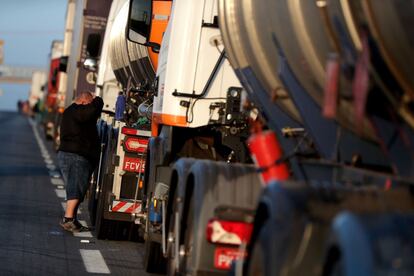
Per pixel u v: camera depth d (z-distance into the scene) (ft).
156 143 102.83
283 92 73.87
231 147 97.60
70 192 126.72
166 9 111.04
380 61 53.98
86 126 127.44
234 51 82.07
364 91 53.72
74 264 100.53
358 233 45.24
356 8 55.47
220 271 73.82
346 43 57.52
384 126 56.24
